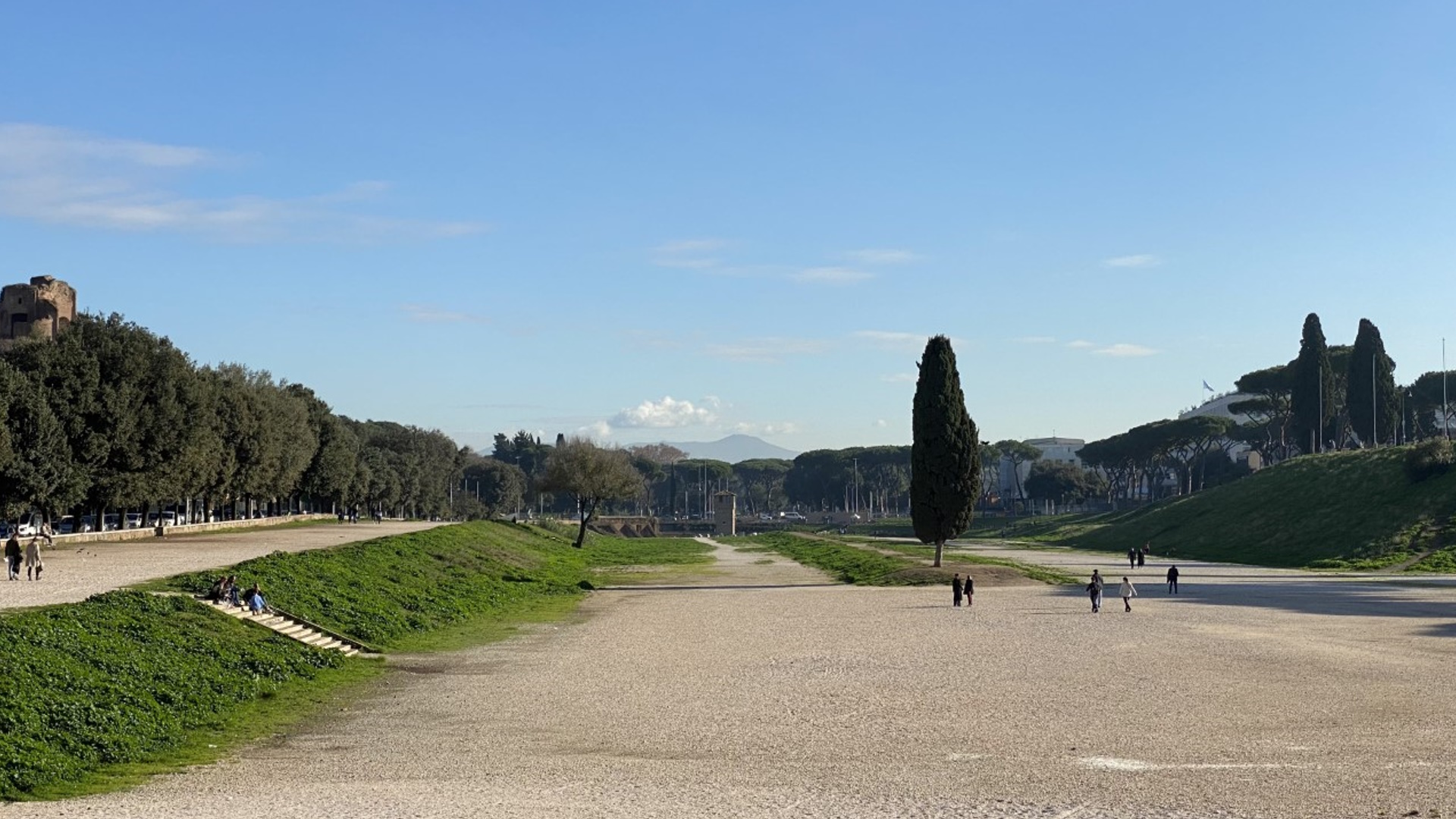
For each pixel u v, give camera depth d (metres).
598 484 148.12
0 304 170.88
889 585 91.00
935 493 96.81
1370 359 175.88
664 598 80.81
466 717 35.44
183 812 23.39
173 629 42.25
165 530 110.94
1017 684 40.88
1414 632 55.91
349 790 25.72
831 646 52.56
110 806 24.11
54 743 28.80
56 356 91.50
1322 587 87.50
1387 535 115.94
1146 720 33.59
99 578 56.97
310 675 42.56
